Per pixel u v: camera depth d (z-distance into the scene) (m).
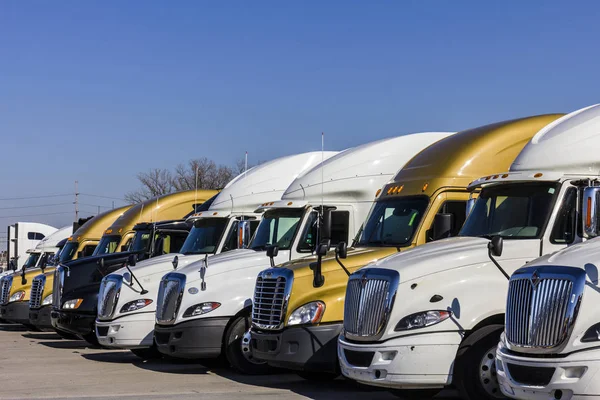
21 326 27.12
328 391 11.50
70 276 17.95
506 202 10.12
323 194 13.61
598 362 7.21
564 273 7.56
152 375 13.56
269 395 11.10
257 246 13.95
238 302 13.22
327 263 11.46
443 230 10.95
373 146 14.02
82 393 11.62
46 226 38.44
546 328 7.59
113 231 21.28
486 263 9.52
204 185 48.78
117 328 14.93
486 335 9.29
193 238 16.17
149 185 51.12
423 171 12.09
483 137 12.08
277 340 11.38
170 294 13.54
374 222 12.21
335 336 11.05
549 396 7.46
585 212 8.73
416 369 9.20
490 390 9.27
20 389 12.11
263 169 16.75
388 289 9.48
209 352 13.11
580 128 10.00
